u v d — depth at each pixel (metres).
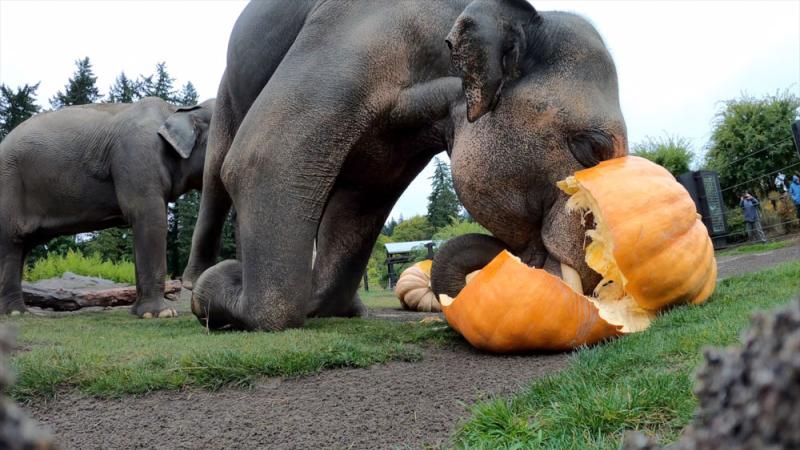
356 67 6.60
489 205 5.69
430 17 6.73
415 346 5.61
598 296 5.45
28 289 14.10
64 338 6.25
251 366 4.46
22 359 4.51
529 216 5.61
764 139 24.28
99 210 12.77
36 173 12.43
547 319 4.88
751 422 0.69
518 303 4.92
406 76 6.74
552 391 3.44
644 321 5.19
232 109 8.68
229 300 6.88
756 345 0.72
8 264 12.31
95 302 14.91
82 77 67.06
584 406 2.90
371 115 6.68
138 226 12.05
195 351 4.78
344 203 8.14
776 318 0.71
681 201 5.24
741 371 0.73
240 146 6.84
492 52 5.28
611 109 5.36
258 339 5.43
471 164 5.69
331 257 8.35
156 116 12.81
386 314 10.63
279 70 6.97
